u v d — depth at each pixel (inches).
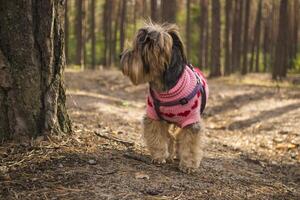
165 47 64.7
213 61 293.7
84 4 384.8
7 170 65.2
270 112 142.6
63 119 73.9
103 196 61.6
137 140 85.0
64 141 72.4
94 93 178.2
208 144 95.7
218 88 212.5
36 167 66.2
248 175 77.0
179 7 525.7
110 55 443.2
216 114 148.9
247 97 178.7
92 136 78.0
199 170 73.5
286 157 93.9
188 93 67.7
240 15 378.9
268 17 519.8
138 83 66.9
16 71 69.4
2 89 69.3
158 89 67.6
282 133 113.7
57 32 71.3
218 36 290.8
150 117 70.6
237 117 139.4
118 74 274.2
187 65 69.7
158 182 66.3
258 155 93.6
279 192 71.6
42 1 69.4
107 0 429.1
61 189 62.4
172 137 74.9
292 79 302.0
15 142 69.8
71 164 67.5
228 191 67.8
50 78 71.3
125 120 110.5
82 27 369.1
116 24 462.9
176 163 73.9
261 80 287.3
